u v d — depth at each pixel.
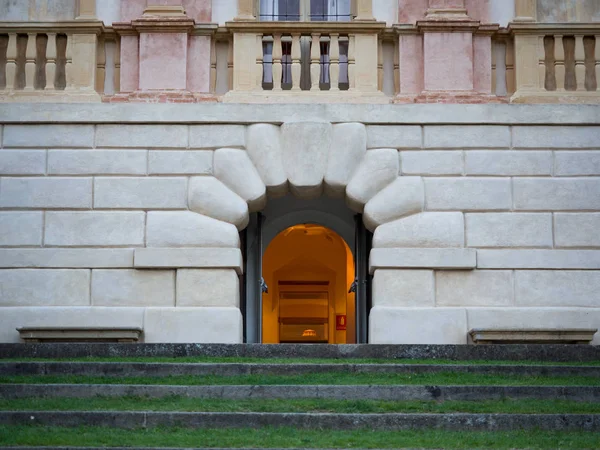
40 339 17.08
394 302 17.38
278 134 17.88
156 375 13.49
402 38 18.36
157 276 17.41
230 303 17.33
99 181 17.69
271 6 18.92
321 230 24.98
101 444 11.02
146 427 11.74
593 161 17.83
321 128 17.81
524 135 17.88
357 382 13.16
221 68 18.48
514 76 18.38
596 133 17.91
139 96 18.00
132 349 14.75
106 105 17.84
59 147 17.80
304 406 12.34
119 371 13.52
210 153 17.80
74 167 17.72
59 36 18.36
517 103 18.00
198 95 18.11
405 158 17.81
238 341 17.17
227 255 17.38
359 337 19.25
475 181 17.72
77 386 12.67
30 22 18.17
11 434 11.25
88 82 18.17
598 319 17.33
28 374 13.49
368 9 18.39
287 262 25.42
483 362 14.52
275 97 18.08
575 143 17.86
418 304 17.36
